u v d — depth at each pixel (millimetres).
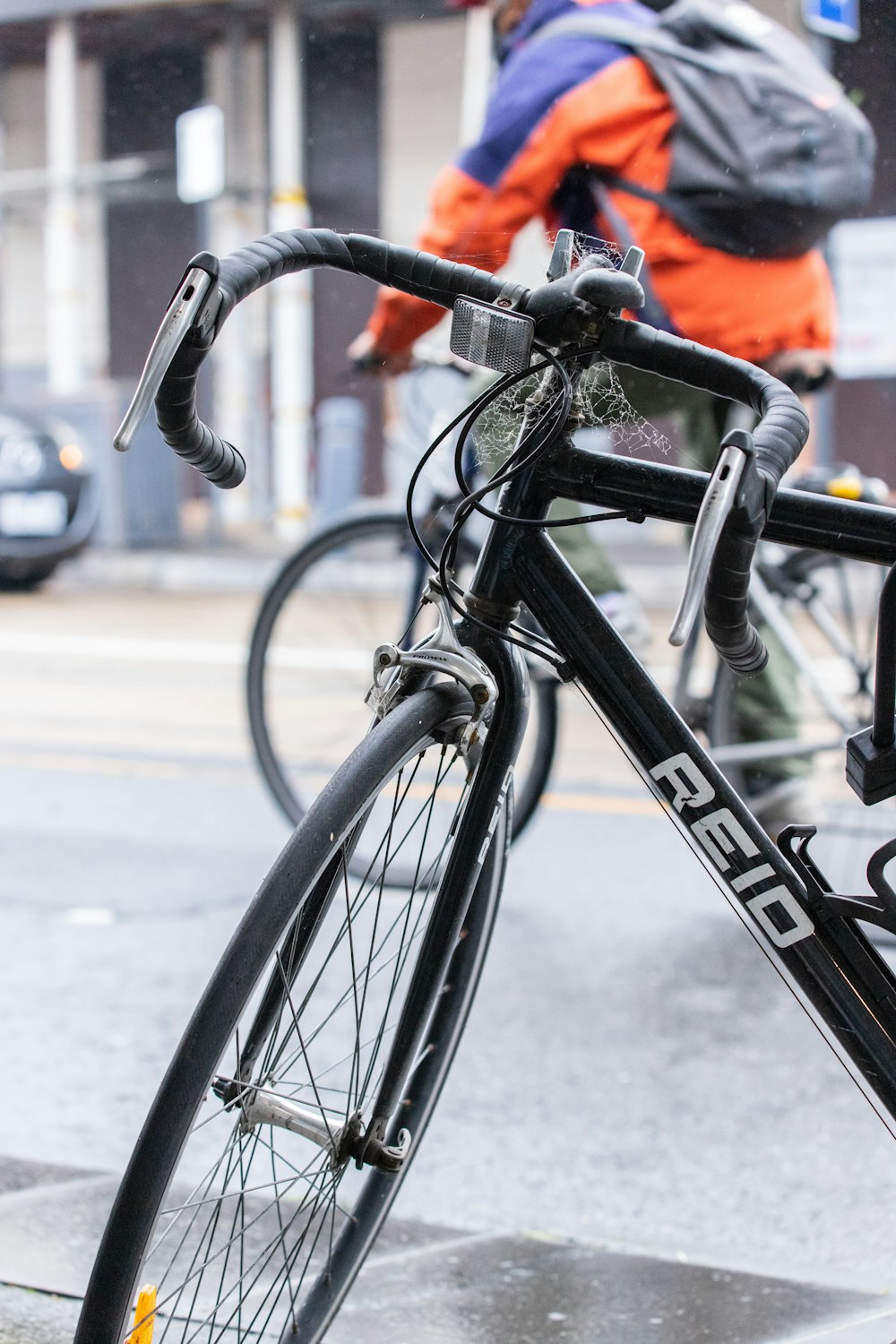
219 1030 1286
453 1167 2521
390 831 1558
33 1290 1945
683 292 2990
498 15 3301
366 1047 1865
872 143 3094
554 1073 2889
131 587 11609
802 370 3127
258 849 4434
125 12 6484
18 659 8078
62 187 12281
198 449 1534
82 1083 2830
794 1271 2084
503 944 3584
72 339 14695
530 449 1532
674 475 1498
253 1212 2127
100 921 3762
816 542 1519
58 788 5203
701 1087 2828
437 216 3104
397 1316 1940
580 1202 2406
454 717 1485
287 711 5891
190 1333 1778
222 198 10875
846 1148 2592
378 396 14812
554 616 1557
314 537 3918
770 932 1559
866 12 3371
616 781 5262
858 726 3541
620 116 2941
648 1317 1943
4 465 10453
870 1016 1541
